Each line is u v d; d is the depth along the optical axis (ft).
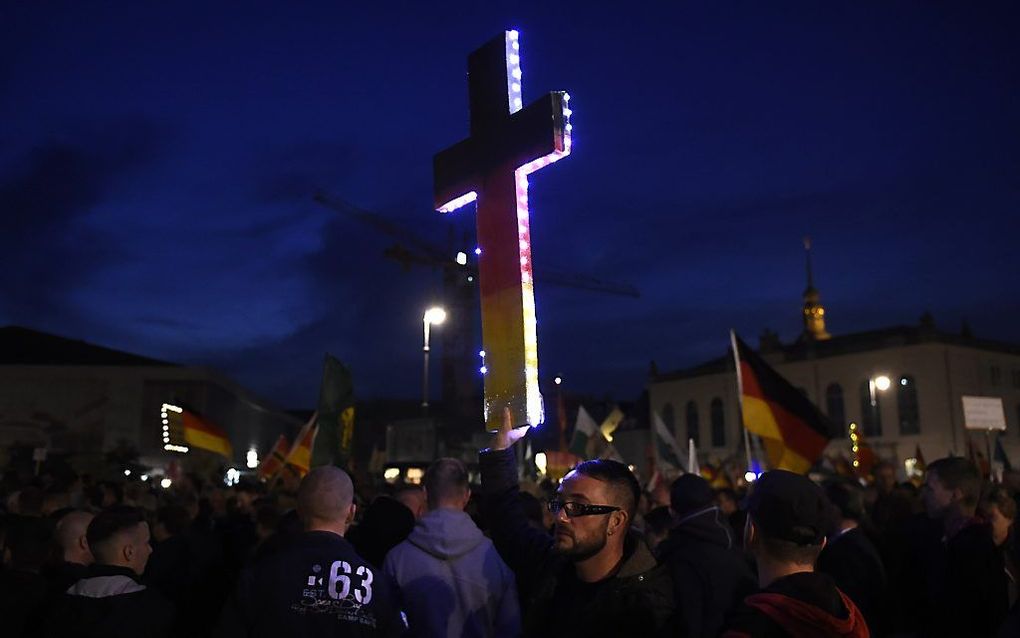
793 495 9.32
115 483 36.78
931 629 19.03
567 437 166.09
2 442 185.37
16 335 205.77
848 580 19.63
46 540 16.85
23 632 15.46
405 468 81.56
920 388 205.87
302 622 12.76
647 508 38.04
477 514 24.52
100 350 203.72
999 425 58.90
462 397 314.55
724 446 240.94
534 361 12.76
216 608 24.67
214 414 199.00
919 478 64.34
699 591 13.57
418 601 15.75
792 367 232.32
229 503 38.06
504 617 16.10
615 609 10.78
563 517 11.18
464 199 14.29
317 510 13.82
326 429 35.35
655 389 264.72
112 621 14.23
